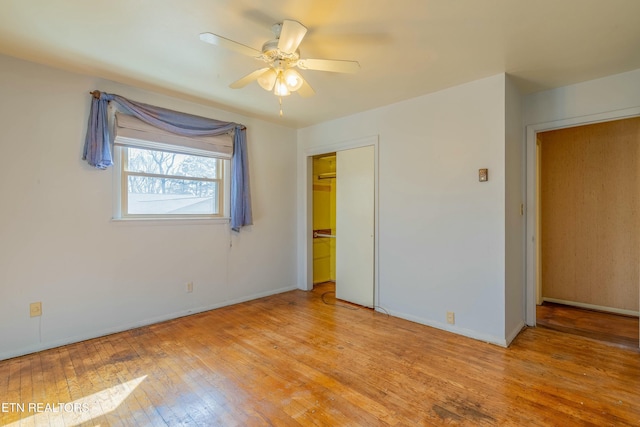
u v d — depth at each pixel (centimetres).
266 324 331
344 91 317
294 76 221
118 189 310
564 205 398
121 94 304
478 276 292
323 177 503
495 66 262
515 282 302
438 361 249
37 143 264
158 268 335
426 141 326
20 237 257
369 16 194
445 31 211
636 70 266
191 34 217
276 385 216
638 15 192
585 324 331
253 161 420
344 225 414
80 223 286
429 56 245
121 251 310
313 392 208
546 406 192
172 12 192
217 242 384
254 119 420
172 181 351
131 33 216
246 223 400
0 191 248
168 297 343
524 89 310
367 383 218
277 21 201
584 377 224
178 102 345
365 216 388
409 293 343
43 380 221
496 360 250
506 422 178
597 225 377
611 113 277
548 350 268
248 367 240
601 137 373
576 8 186
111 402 197
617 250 365
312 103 355
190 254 360
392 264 358
